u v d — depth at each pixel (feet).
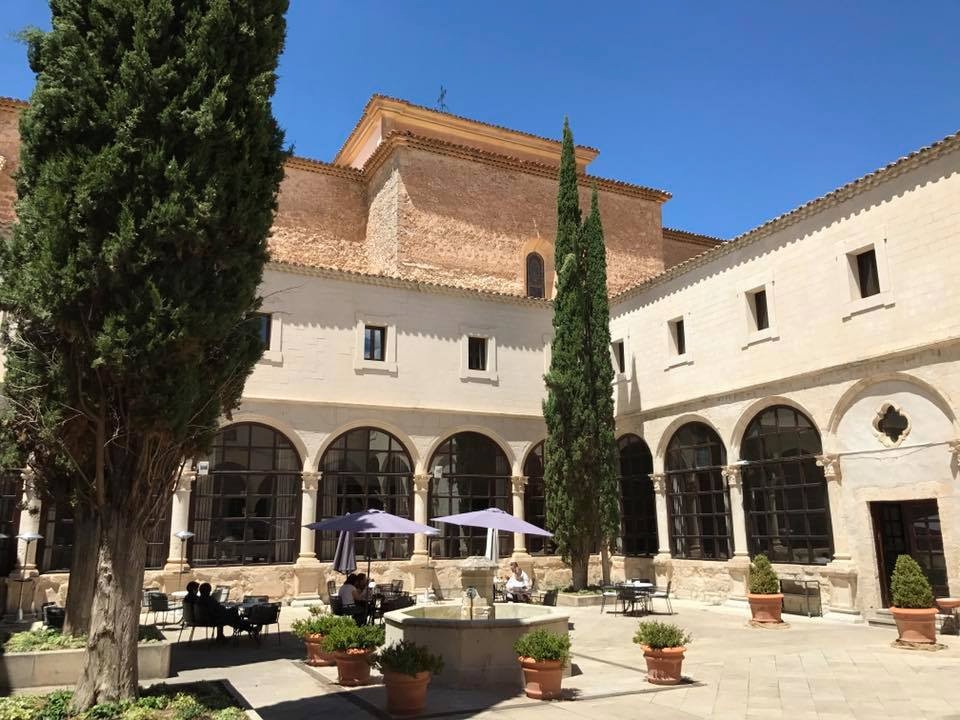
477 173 97.60
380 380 75.77
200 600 48.14
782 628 53.36
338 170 97.86
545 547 82.94
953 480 49.98
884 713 29.81
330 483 72.13
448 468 78.64
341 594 50.88
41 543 59.47
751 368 66.59
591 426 73.46
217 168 27.76
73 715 24.49
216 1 28.09
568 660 33.71
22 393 33.96
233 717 24.89
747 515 66.44
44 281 25.54
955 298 50.65
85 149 26.45
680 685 35.12
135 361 25.53
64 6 27.66
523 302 85.76
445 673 35.50
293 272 73.46
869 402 56.24
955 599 46.24
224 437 67.97
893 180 55.62
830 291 59.77
